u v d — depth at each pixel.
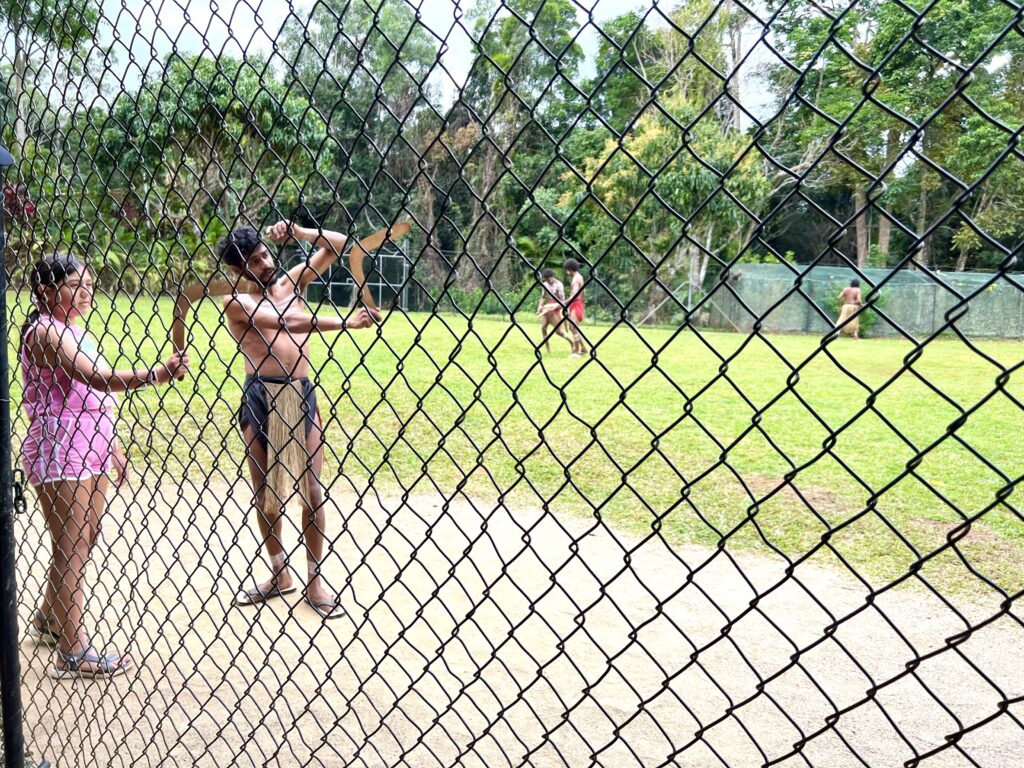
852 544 4.06
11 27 1.82
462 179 1.14
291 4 1.27
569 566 3.78
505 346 10.82
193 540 3.94
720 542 1.03
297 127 1.30
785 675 2.76
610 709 2.52
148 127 1.55
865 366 10.08
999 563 3.79
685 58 0.91
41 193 1.88
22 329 2.40
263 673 2.70
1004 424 7.08
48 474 2.21
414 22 1.14
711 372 9.80
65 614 2.39
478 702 2.55
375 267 1.30
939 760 2.27
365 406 7.52
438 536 4.18
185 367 1.80
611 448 6.12
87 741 2.26
